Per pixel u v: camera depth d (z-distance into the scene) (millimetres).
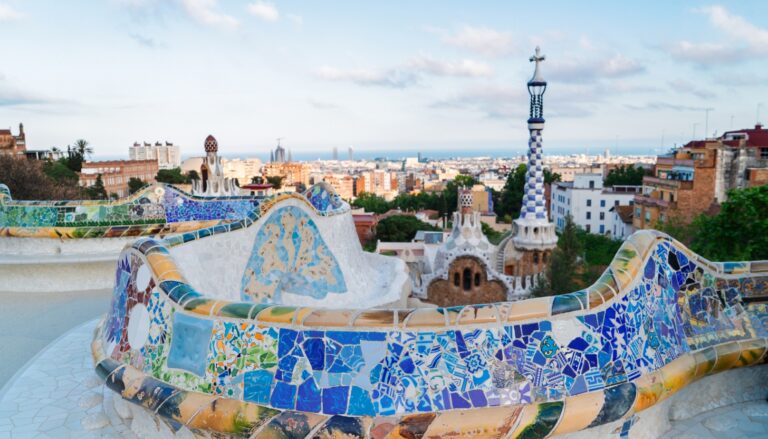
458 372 4746
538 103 31953
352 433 4555
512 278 29672
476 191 91688
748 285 6605
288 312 5043
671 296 6066
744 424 6195
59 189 42188
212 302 5391
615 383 5016
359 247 14320
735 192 26891
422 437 4523
